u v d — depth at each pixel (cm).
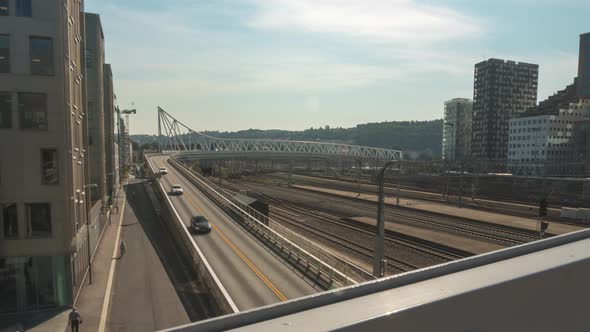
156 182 6400
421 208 5188
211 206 4531
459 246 3125
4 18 1931
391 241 3441
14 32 1941
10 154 1930
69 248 1992
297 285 1983
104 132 4356
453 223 4112
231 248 2723
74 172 2186
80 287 2242
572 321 238
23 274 1934
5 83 1927
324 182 9994
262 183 10362
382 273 2041
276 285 1978
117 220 4416
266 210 3762
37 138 1962
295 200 6512
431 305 180
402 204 5675
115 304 2047
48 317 1866
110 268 2681
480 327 197
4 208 1917
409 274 217
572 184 5709
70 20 2206
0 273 1905
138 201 5753
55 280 1972
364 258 2930
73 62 2284
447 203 5700
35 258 1947
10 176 1928
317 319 164
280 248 2703
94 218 3039
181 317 1886
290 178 10662
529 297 216
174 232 3653
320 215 4953
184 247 3075
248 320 167
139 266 2722
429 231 3741
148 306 2019
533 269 224
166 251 3142
